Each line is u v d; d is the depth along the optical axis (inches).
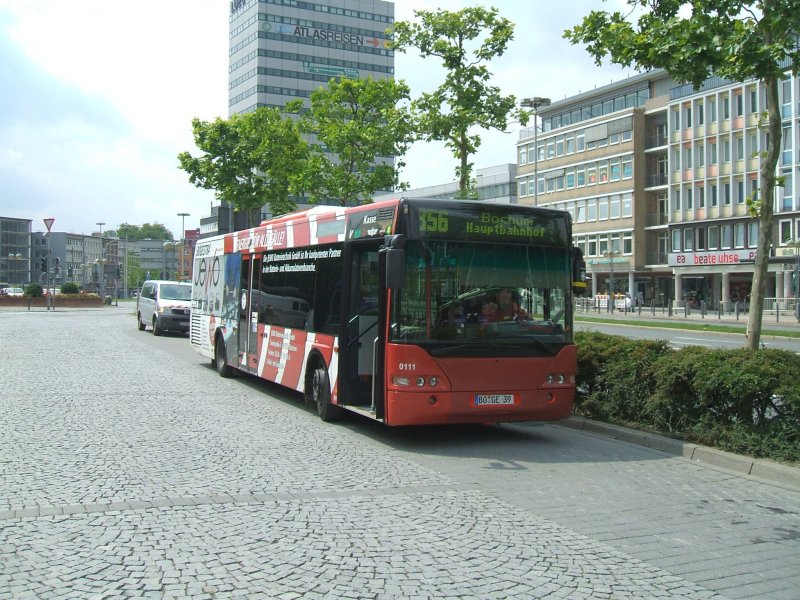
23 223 5728.3
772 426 334.6
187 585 184.1
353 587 185.0
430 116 721.6
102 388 553.9
